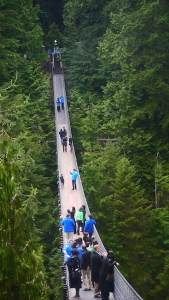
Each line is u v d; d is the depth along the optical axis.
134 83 43.31
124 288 15.52
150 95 44.28
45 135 47.53
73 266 18.25
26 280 10.01
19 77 46.31
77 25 70.62
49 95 63.22
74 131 52.25
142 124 43.78
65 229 25.72
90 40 65.44
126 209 35.78
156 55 42.69
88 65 63.47
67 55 68.88
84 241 22.88
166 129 42.97
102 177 38.75
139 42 43.84
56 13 90.44
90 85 63.06
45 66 75.94
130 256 34.84
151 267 34.97
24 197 19.62
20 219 10.16
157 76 42.84
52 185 47.16
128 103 44.28
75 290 19.23
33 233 10.89
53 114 59.84
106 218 36.72
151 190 41.59
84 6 66.94
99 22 66.81
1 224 9.91
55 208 39.03
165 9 42.66
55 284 32.72
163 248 36.72
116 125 44.78
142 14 43.00
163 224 35.31
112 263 16.88
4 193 10.01
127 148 43.06
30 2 55.31
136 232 35.56
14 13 46.72
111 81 55.19
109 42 52.50
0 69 44.06
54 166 48.59
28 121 43.84
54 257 33.81
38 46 54.66
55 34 82.31
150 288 34.84
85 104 55.25
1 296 9.79
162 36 42.69
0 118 12.15
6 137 11.05
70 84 65.50
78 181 38.50
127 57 45.50
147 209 36.12
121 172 36.94
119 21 49.34
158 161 41.94
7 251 9.85
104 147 45.72
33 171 37.00
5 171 10.19
